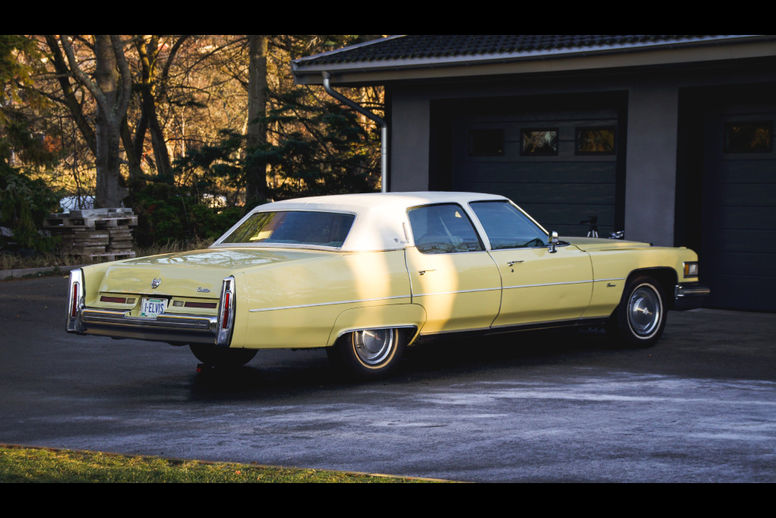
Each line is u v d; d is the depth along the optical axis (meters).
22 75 17.67
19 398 7.22
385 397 7.11
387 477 4.75
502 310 8.42
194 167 26.56
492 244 8.51
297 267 7.19
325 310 7.27
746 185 12.65
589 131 13.74
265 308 6.95
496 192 14.59
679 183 12.85
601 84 13.33
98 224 18.97
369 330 7.70
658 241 12.97
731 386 7.52
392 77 14.39
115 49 21.58
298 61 14.95
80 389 7.61
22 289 14.74
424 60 13.75
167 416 6.49
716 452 5.27
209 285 6.94
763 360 8.88
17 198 18.39
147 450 5.48
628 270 9.40
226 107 38.22
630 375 8.07
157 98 32.25
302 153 25.86
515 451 5.34
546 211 14.16
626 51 12.17
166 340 7.08
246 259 7.45
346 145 26.77
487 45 13.80
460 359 9.00
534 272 8.62
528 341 10.15
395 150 15.15
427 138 14.85
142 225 21.42
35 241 18.20
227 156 26.53
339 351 7.58
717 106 12.77
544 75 13.34
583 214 13.85
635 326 9.62
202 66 35.06
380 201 8.08
